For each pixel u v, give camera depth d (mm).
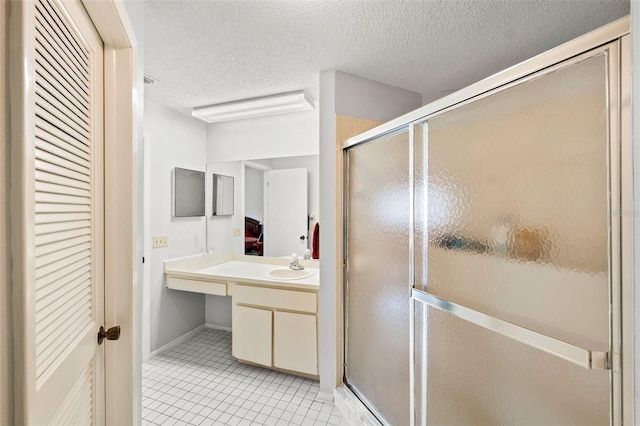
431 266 1370
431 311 1365
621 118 731
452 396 1256
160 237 2750
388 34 1714
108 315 1034
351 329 2059
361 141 1923
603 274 780
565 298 863
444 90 2475
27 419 500
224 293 2590
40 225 633
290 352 2320
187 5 1451
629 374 719
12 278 492
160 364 2561
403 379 1590
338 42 1789
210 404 2025
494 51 1901
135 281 1076
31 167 513
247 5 1459
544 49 1880
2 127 484
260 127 3035
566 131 857
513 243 1007
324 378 2100
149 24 1594
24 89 494
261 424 1841
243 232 3127
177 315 2961
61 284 734
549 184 901
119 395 1048
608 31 755
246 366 2539
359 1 1443
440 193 1320
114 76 1037
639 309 471
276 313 2371
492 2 1466
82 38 855
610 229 748
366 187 1922
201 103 2703
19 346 495
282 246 2979
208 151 3262
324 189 2123
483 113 1112
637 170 477
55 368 689
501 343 1063
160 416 1901
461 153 1210
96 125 974
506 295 1032
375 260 1824
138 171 1183
